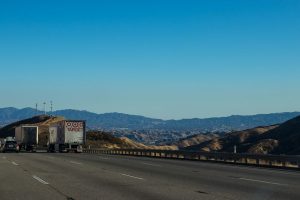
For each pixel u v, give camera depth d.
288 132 111.62
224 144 131.38
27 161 38.22
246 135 131.75
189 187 18.73
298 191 17.67
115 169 29.16
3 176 23.66
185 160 42.62
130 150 61.00
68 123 66.62
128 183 20.23
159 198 15.35
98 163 36.03
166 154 50.66
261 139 119.31
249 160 38.12
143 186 19.00
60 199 15.09
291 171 28.77
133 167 31.30
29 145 77.50
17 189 17.86
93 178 22.64
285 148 97.62
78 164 34.47
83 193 16.62
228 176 24.38
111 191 17.25
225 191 17.44
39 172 26.34
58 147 67.06
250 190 17.84
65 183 20.16
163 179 22.27
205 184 20.02
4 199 15.09
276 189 18.31
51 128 72.31
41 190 17.53
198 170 28.73
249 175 25.23
